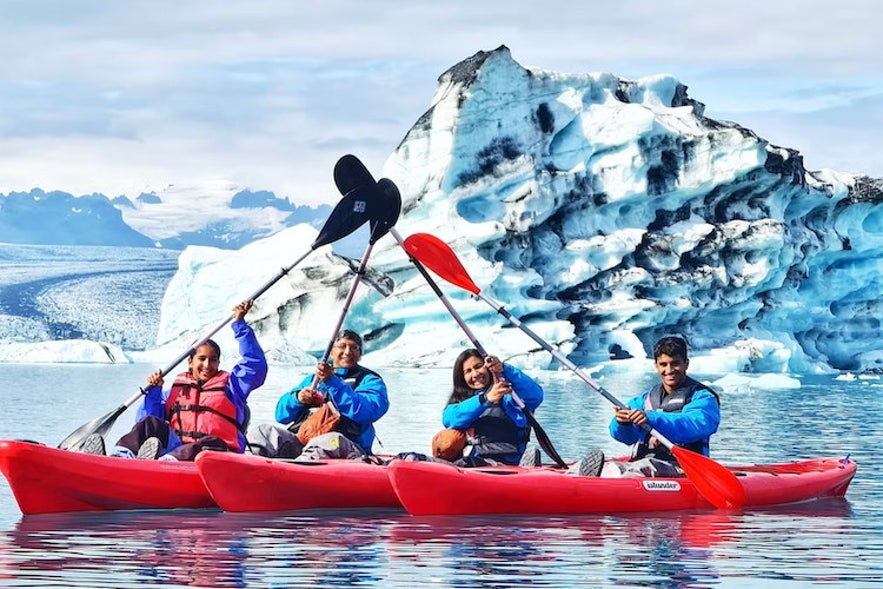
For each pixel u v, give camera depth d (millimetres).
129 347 65562
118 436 14711
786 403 24656
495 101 42375
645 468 8883
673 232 44562
